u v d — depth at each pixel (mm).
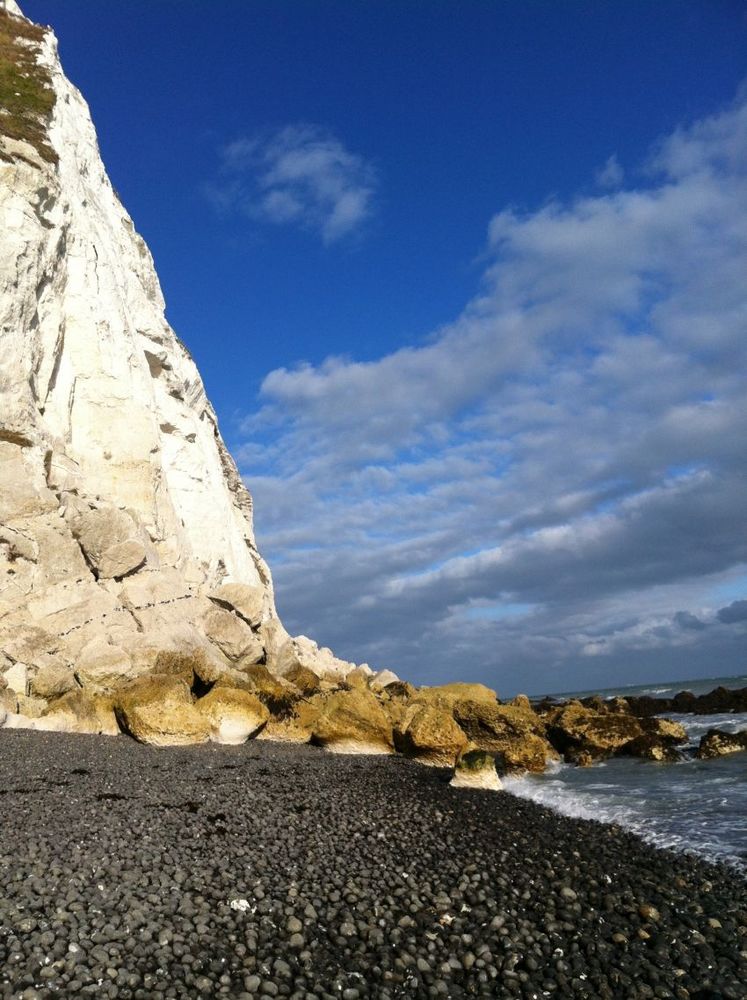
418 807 15766
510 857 12016
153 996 7039
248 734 24453
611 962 8219
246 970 7684
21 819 12484
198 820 13258
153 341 45844
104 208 45531
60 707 23172
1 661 24094
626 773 21984
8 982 6984
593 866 11477
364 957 8188
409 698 36781
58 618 26812
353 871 10969
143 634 28312
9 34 44250
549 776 22156
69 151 40594
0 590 26234
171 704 22844
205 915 8852
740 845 12883
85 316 37250
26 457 29203
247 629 33719
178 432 45938
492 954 8359
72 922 8297
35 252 32688
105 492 35062
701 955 8359
